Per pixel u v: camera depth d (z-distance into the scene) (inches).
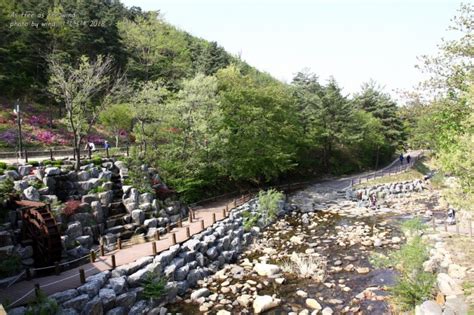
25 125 1248.8
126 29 2000.5
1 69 1392.7
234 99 1230.3
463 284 491.5
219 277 648.4
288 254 772.6
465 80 597.3
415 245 557.0
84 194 753.6
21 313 391.5
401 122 2240.4
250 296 568.1
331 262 721.6
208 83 1099.3
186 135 1039.0
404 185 1571.1
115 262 556.7
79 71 897.5
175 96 1222.3
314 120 1736.0
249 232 893.2
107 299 462.6
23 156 915.4
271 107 1336.1
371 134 1995.6
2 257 529.7
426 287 495.5
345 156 2041.1
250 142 1206.9
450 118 649.0
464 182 446.0
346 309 521.3
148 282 529.0
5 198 614.2
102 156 924.6
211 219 863.1
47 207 596.4
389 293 568.7
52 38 1488.7
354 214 1145.4
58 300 425.1
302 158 1740.9
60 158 847.7
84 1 1733.5
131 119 1243.2
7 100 1390.3
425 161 2192.4
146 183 876.0
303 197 1375.5
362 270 666.2
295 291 590.9
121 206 789.2
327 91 1809.8
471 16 604.1
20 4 1544.0
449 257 605.3
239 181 1338.6
